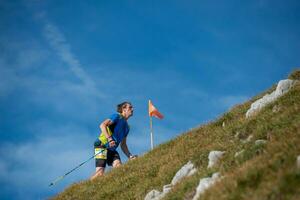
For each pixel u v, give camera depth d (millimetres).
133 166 35781
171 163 31719
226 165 24438
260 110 30406
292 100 28453
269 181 18828
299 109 25984
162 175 30594
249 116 31297
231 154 25688
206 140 32094
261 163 20609
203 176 24609
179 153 32906
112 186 33688
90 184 36594
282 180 18281
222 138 30156
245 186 19609
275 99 31172
